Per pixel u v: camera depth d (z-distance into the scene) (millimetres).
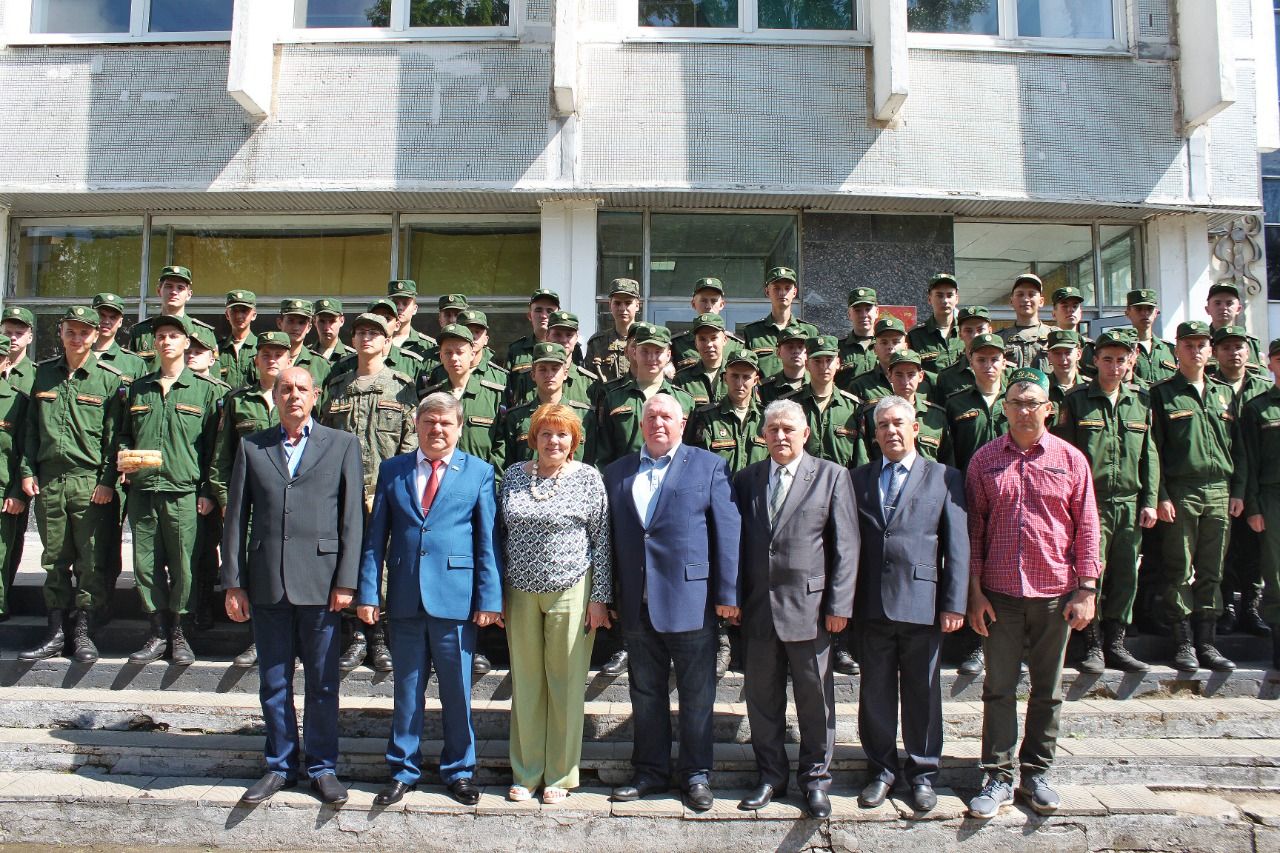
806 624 4078
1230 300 6016
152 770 4457
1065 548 4160
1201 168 7887
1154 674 5156
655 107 7629
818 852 3982
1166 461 5363
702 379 5684
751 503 4293
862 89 7715
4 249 8156
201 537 5230
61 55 7824
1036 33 8008
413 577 4141
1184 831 4051
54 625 5246
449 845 4008
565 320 5598
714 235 8117
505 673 5008
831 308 8016
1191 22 7785
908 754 4172
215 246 8281
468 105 7648
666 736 4277
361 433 5109
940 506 4207
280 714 4227
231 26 7953
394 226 8172
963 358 5805
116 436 5242
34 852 4020
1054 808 4031
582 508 4223
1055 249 8312
